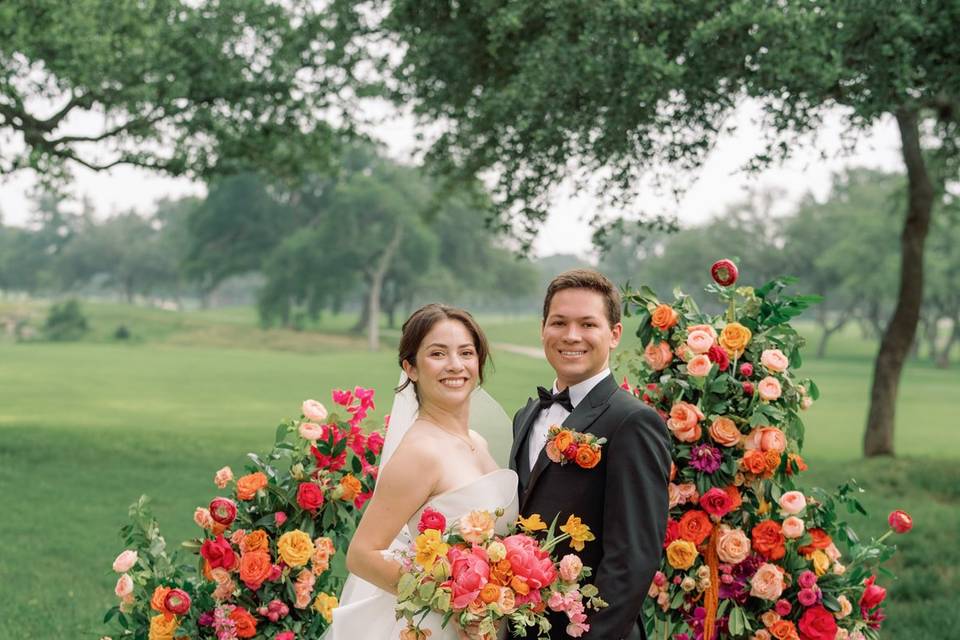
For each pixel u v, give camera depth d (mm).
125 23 14125
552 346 3160
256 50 15000
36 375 36531
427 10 12070
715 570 3793
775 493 3889
